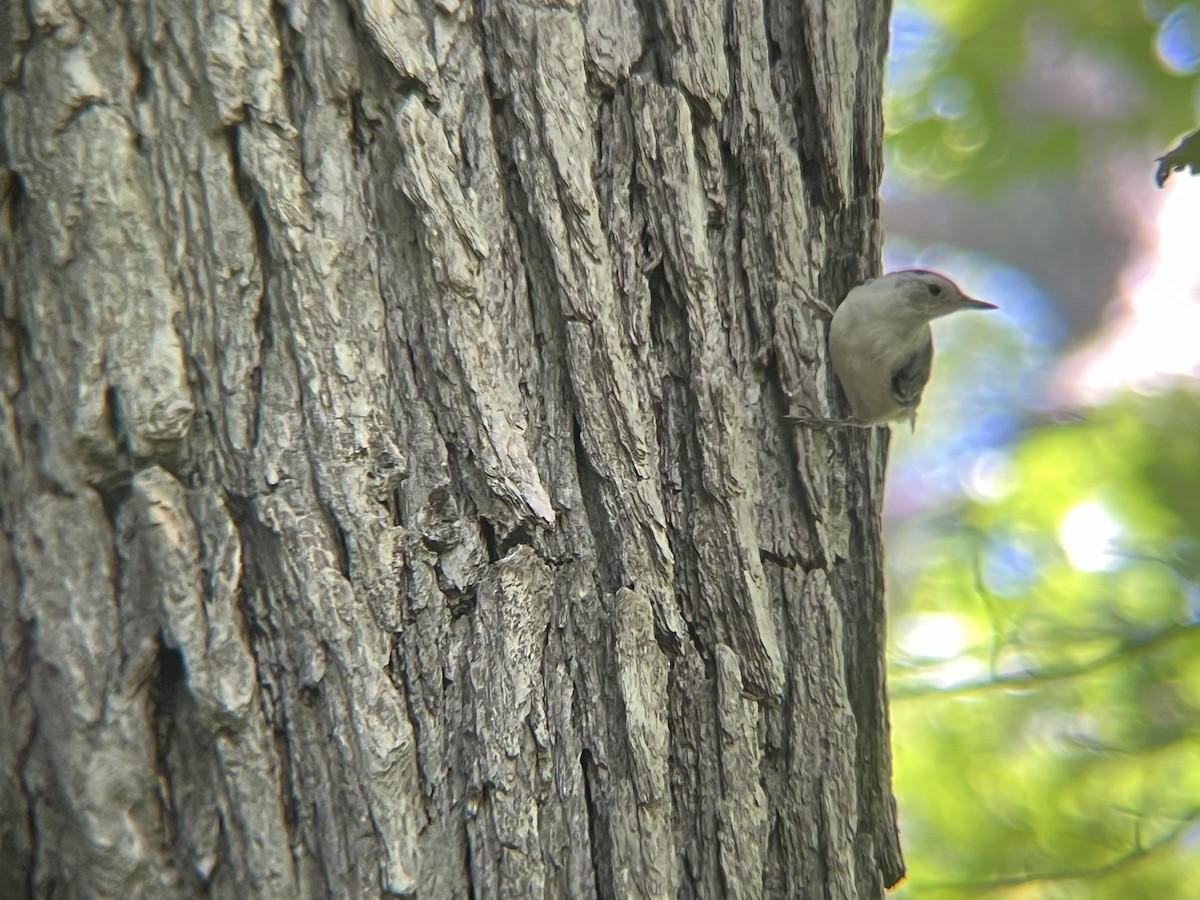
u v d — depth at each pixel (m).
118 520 4.36
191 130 4.39
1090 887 8.36
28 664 4.30
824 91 5.54
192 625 4.31
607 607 4.84
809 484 5.48
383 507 4.54
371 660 4.41
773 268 5.43
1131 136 10.71
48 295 4.33
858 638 5.73
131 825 4.24
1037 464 10.62
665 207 5.06
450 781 4.52
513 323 4.83
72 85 4.30
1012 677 8.73
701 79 5.16
